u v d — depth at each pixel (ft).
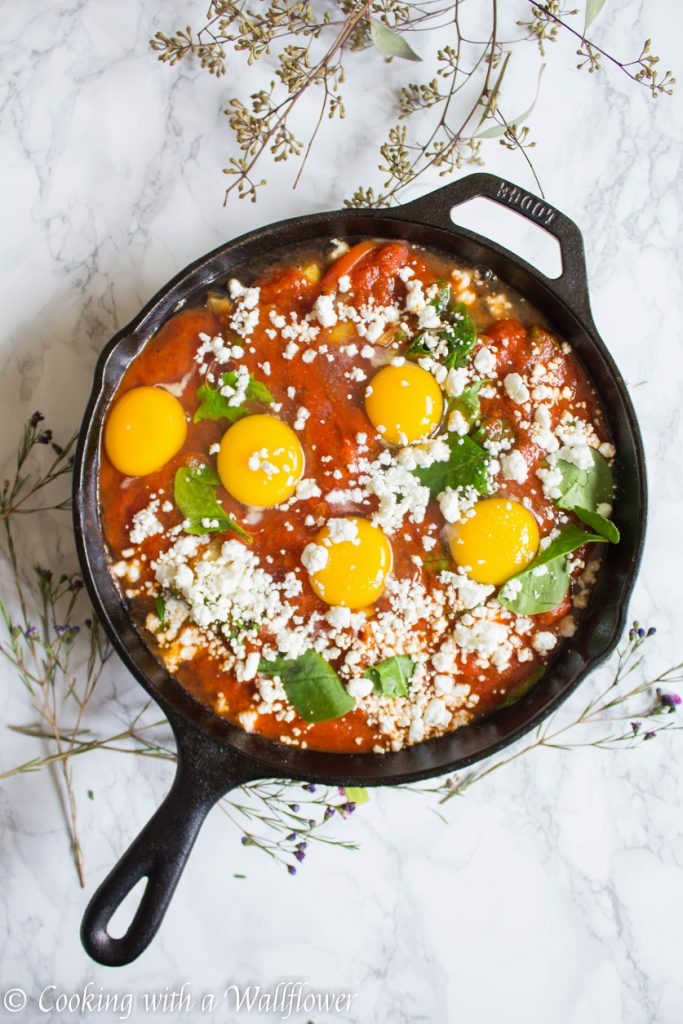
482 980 2.19
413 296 1.97
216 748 1.84
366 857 2.19
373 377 1.98
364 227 1.96
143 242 2.17
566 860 2.21
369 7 2.05
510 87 2.20
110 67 2.18
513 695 2.00
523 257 2.19
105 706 2.16
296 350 1.98
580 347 1.99
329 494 1.98
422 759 1.96
